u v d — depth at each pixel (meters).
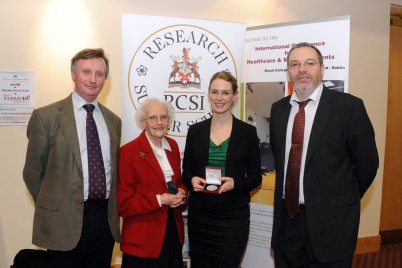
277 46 2.76
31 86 3.18
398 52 4.34
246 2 3.55
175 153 2.36
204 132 2.38
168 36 2.72
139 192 2.15
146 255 2.09
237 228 2.28
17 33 3.12
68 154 1.96
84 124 2.08
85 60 2.03
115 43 3.29
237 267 2.31
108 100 3.32
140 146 2.18
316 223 1.95
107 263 2.16
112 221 2.12
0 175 3.19
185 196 2.23
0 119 3.16
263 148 2.85
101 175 2.05
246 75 2.91
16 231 3.26
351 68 3.88
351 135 1.93
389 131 4.37
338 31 2.54
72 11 3.20
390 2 3.98
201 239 2.32
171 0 3.37
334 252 1.95
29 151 2.00
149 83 2.71
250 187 2.29
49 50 3.18
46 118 1.98
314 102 2.04
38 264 2.19
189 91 2.77
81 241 2.02
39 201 1.98
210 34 2.78
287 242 2.12
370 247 4.08
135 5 3.30
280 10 3.64
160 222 2.14
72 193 1.96
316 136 1.96
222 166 2.29
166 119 2.22
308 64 2.01
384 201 4.45
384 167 4.39
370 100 3.98
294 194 2.03
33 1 3.12
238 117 2.93
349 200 1.97
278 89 2.77
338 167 1.97
